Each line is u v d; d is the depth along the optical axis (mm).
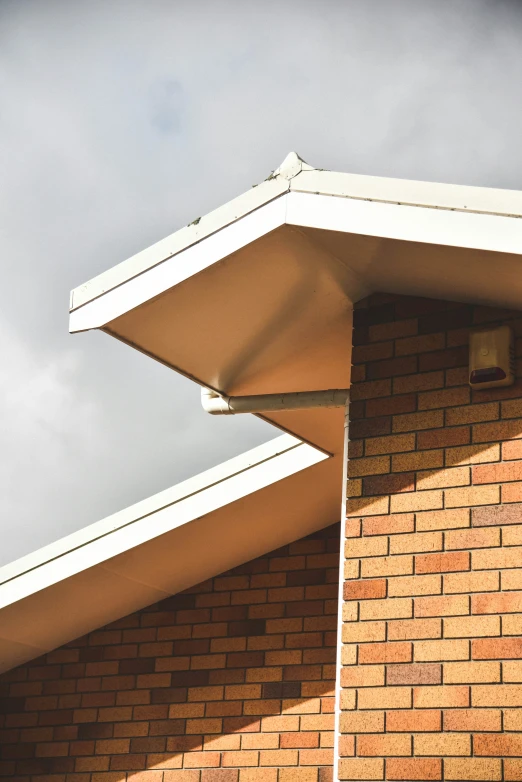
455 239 5082
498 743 4836
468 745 4902
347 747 5176
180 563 8570
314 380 6742
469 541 5270
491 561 5176
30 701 9211
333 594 8539
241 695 8516
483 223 5066
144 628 9086
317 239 5387
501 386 5465
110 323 5828
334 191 5309
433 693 5074
